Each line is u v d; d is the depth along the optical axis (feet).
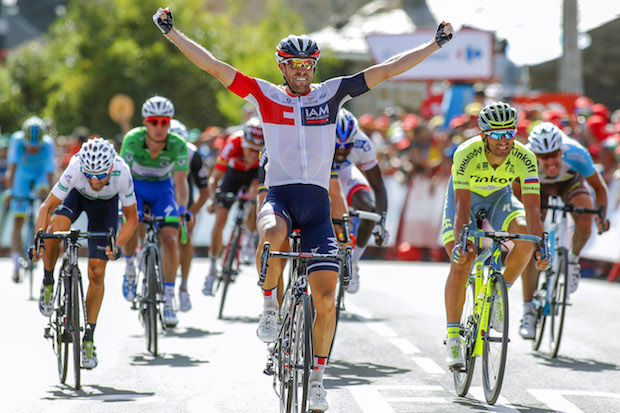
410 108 254.06
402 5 290.97
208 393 52.29
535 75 274.77
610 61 262.26
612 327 78.33
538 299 67.62
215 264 86.43
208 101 285.84
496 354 50.31
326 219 46.80
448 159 131.13
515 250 56.85
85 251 140.87
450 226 57.62
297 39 47.32
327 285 45.03
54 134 155.33
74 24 298.56
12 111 338.95
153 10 289.53
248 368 59.31
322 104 47.73
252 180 88.74
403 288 100.12
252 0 401.08
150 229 69.77
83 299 55.36
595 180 70.74
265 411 48.11
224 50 300.81
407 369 59.93
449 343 53.01
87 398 50.90
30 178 104.73
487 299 51.26
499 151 53.62
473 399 51.83
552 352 65.92
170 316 72.23
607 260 111.75
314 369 44.73
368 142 77.30
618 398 52.37
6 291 98.07
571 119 122.93
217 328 75.05
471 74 187.52
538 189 55.36
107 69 280.92
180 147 73.97
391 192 137.39
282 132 47.19
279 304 51.11
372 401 50.60
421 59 48.52
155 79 281.74
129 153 72.59
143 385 54.39
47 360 62.03
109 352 64.85
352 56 263.70
